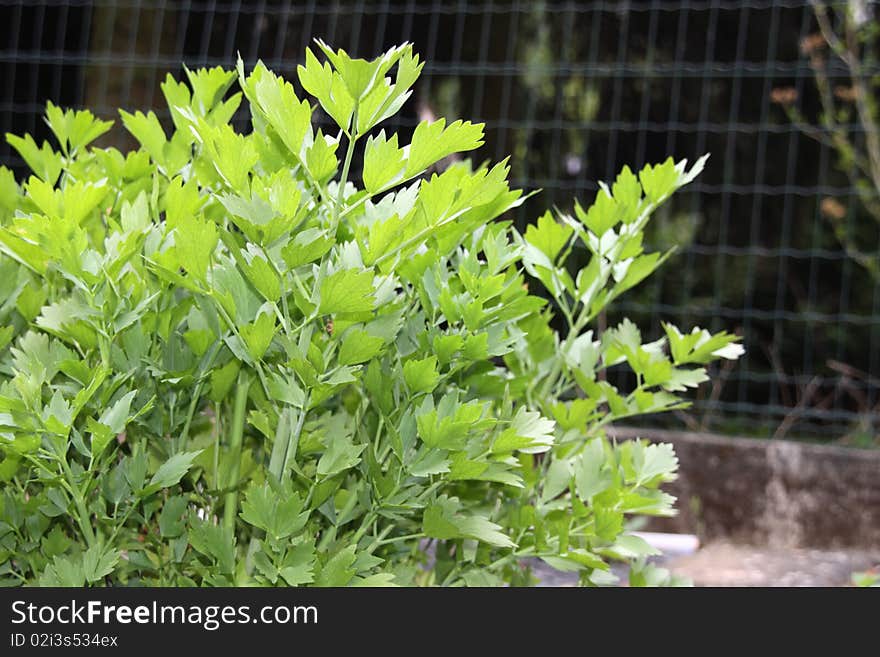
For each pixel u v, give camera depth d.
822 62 5.73
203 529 1.21
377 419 1.29
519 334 1.34
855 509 3.83
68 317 1.25
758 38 6.73
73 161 1.58
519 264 1.68
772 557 3.59
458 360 1.25
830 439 5.27
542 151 6.54
